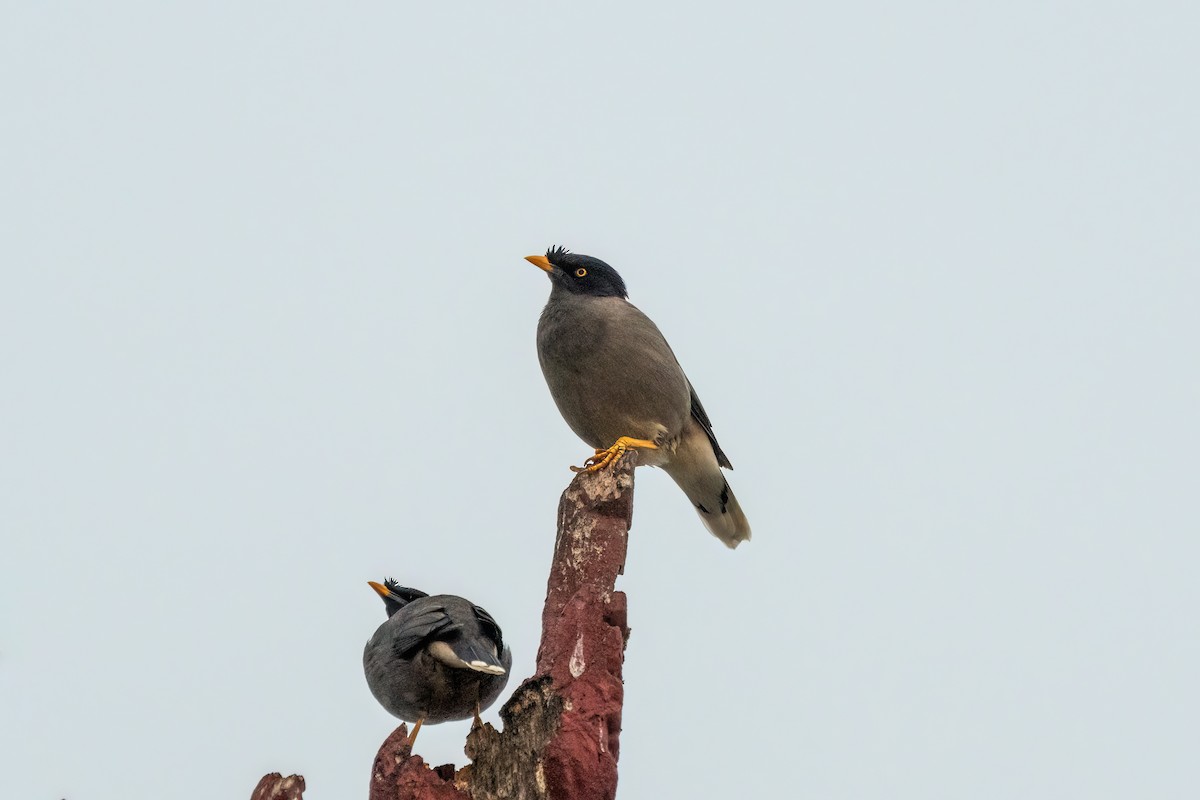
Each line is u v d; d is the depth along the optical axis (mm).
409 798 10211
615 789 10312
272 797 9484
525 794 10203
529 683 10617
